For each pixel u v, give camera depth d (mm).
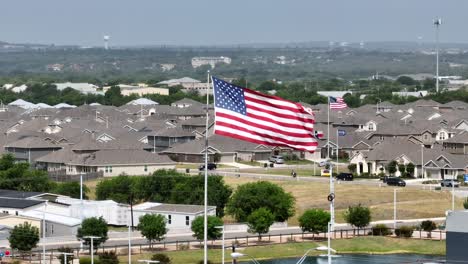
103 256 152875
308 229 179375
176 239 176875
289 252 167875
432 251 170750
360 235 181125
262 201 191000
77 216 187000
